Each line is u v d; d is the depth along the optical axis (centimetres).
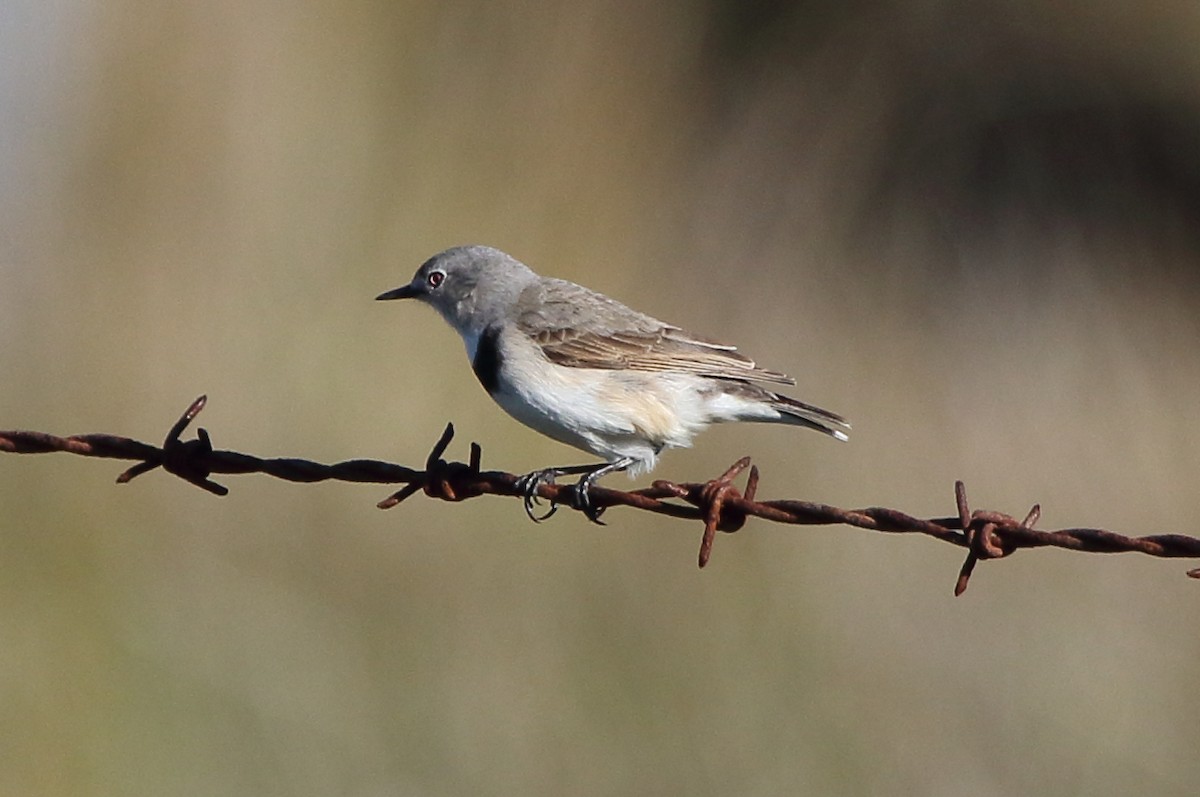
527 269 1088
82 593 1291
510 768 1178
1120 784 1223
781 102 2223
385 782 1162
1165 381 2134
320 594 1323
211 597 1303
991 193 2469
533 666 1269
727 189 2134
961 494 775
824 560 1431
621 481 1512
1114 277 2392
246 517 1382
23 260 1619
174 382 1509
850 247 2239
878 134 2383
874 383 1969
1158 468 1847
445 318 1109
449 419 1475
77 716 1185
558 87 1886
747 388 1009
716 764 1199
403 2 1823
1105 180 2538
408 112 1794
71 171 1689
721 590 1355
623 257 1819
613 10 1983
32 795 1127
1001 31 2597
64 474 1387
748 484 816
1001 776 1226
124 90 1698
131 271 1606
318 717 1209
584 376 990
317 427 1462
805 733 1235
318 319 1578
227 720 1203
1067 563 1527
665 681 1272
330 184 1692
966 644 1375
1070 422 1958
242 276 1606
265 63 1727
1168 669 1365
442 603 1320
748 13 2231
